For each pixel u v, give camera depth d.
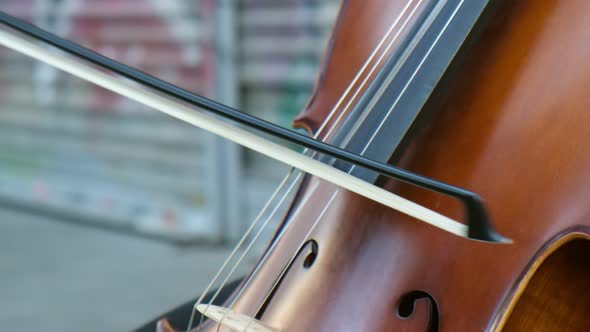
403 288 0.99
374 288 1.00
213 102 0.87
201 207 3.04
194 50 2.89
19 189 3.62
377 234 1.01
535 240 0.96
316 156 1.10
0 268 2.73
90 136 3.38
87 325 2.21
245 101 2.81
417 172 1.00
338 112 1.16
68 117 3.44
